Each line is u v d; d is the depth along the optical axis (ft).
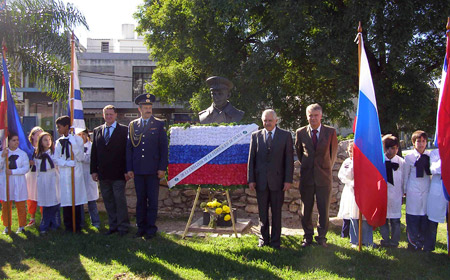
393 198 17.60
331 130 17.39
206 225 21.38
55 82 36.35
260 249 17.11
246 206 25.43
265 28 51.08
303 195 17.61
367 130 16.70
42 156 20.20
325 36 42.29
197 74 58.23
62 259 15.97
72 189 19.84
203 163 18.86
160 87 60.03
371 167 16.40
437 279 14.08
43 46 35.12
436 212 16.75
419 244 17.53
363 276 14.23
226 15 43.47
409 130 53.47
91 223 22.15
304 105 59.31
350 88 47.98
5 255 16.48
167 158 18.99
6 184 19.70
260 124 49.42
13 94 35.63
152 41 56.80
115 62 106.93
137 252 16.76
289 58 50.44
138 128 19.15
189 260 15.83
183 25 51.78
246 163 18.88
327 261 15.70
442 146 16.17
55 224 20.85
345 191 18.67
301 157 17.93
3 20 32.76
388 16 39.78
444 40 46.83
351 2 40.22
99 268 14.96
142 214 19.19
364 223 17.79
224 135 19.06
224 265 15.20
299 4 41.98
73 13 35.63
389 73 44.75
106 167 19.39
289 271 14.64
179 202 25.59
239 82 47.29
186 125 19.52
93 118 107.65
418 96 44.16
